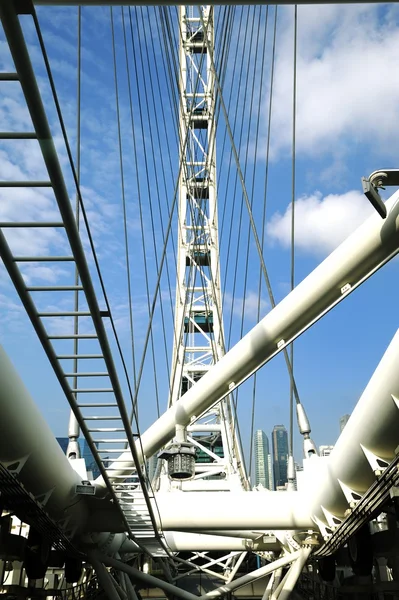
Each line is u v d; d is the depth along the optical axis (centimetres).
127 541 3006
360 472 1741
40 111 739
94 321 1101
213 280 5181
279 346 1482
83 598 3462
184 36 5666
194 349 5256
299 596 3469
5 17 639
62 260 974
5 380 1365
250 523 2178
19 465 1575
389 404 1426
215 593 2536
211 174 5491
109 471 2103
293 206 2045
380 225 1170
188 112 5344
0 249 926
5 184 837
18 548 2248
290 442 2511
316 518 2141
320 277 1298
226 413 4575
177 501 2208
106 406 1398
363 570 2105
